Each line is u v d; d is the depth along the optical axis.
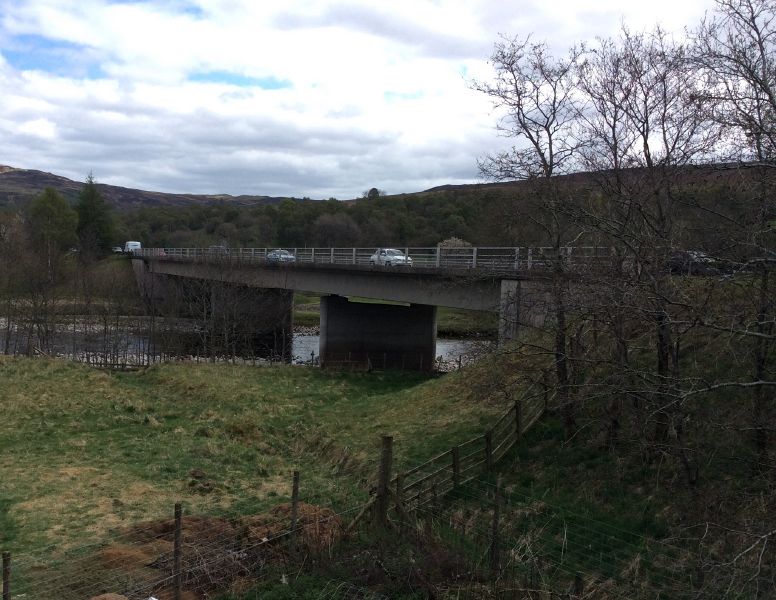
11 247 58.12
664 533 11.14
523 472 14.49
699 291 10.90
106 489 14.50
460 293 30.73
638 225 12.36
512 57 23.73
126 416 22.36
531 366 18.17
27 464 16.50
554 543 11.41
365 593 8.59
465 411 19.62
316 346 55.38
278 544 10.09
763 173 9.26
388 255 41.44
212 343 41.50
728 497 11.07
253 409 24.45
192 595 8.64
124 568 9.35
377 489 10.67
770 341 10.95
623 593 9.53
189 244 110.81
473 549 10.63
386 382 32.62
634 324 13.32
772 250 8.94
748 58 10.70
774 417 11.20
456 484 14.11
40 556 10.35
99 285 63.16
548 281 15.28
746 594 8.55
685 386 12.16
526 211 16.23
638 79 15.76
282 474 16.64
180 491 14.54
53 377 27.44
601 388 14.05
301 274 45.72
